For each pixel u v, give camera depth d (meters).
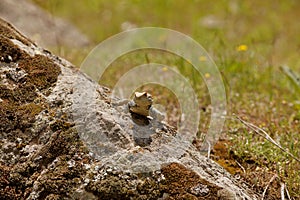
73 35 10.56
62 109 4.30
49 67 4.69
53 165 3.97
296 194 4.66
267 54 9.15
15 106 4.34
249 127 5.45
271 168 5.02
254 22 12.15
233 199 3.88
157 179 3.87
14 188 3.97
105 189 3.77
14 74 4.57
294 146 5.41
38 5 11.22
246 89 7.34
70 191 3.82
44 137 4.15
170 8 13.20
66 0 13.06
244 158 5.15
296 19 12.45
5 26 4.98
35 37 9.48
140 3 13.31
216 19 12.20
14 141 4.17
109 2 13.32
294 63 9.05
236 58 8.15
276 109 6.70
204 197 3.86
